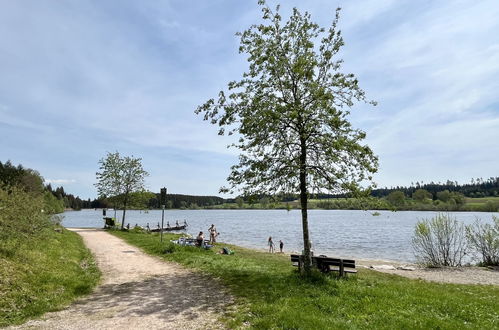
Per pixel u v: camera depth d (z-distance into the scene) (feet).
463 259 97.45
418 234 84.64
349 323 23.35
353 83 41.04
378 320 24.14
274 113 37.65
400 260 98.02
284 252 108.88
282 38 42.52
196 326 23.52
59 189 585.63
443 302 29.63
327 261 43.01
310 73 40.01
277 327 22.82
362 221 348.79
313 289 32.12
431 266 76.69
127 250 66.69
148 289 34.58
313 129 40.65
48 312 26.45
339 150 39.04
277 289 32.48
